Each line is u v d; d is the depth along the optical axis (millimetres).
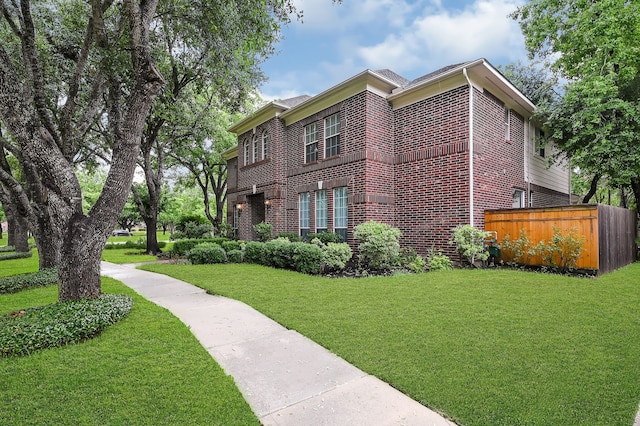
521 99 11266
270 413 2600
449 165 9719
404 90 10688
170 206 33000
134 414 2516
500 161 10711
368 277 7988
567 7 12875
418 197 10547
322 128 12320
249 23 7273
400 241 11000
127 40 6965
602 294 5867
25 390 2818
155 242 16516
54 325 3855
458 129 9547
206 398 2746
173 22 8031
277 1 7027
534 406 2604
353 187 10922
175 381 3002
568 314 4777
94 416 2484
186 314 5125
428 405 2668
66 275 5008
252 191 15516
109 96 9859
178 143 17625
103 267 10844
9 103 4715
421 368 3244
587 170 12383
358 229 9602
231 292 6488
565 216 8219
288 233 12766
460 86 9547
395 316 4816
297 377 3160
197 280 7801
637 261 10898
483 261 9500
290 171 13812
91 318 4133
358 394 2857
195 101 15672
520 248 8945
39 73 5902
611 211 8633
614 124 10836
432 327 4328
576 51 12664
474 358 3430
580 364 3277
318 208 12492
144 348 3684
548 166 13383
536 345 3725
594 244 7727
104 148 14875
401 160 11109
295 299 5891
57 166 5004
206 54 8945
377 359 3467
